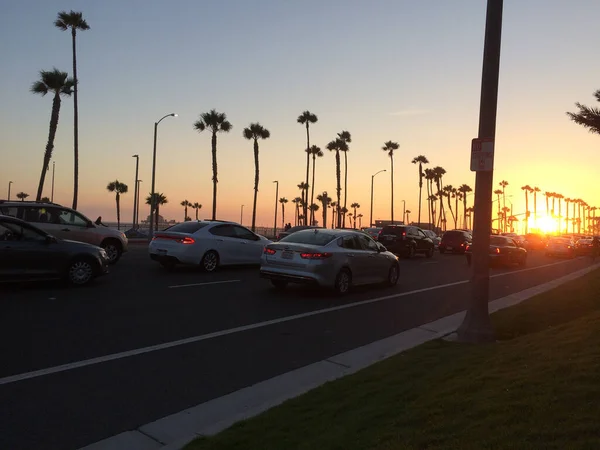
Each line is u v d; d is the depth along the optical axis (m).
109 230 17.50
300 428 4.60
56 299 10.77
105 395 5.71
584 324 7.69
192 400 5.69
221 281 14.77
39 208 16.00
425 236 32.12
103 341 7.84
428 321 10.58
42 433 4.74
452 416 4.34
